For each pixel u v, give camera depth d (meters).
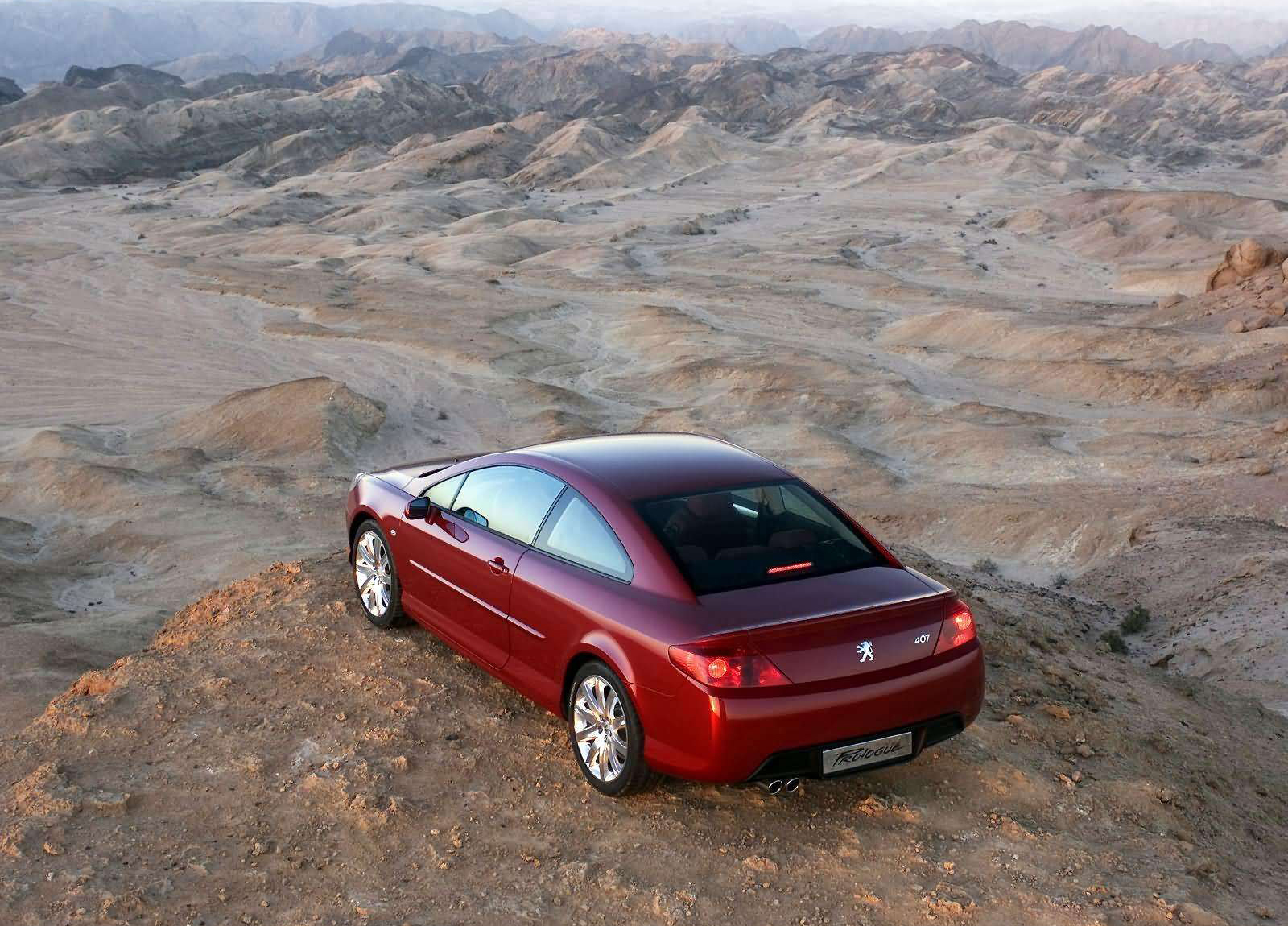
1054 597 13.90
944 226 177.38
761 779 4.31
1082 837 4.50
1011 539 24.91
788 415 49.31
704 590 4.45
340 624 6.61
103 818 4.54
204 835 4.42
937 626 4.53
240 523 33.03
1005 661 6.59
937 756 5.07
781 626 4.23
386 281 105.19
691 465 5.20
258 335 77.69
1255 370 51.88
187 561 29.61
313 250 144.38
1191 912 3.86
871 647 4.36
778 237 155.88
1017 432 43.31
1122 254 138.62
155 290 99.00
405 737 5.18
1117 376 54.38
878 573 4.73
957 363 64.25
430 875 4.14
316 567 7.76
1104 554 22.19
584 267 115.31
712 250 133.88
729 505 4.89
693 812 4.59
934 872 4.15
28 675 15.55
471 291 94.94
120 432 50.56
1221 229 150.12
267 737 5.23
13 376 64.38
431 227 177.50
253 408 50.78
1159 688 7.39
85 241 154.12
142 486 37.31
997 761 5.05
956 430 44.53
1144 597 14.73
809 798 4.71
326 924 3.85
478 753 5.06
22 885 4.08
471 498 5.78
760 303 90.50
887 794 4.74
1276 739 6.76
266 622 6.72
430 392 60.25
